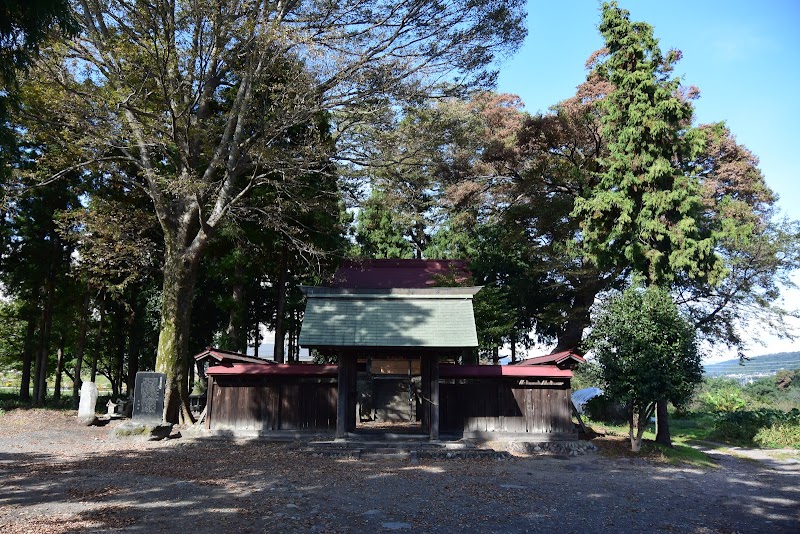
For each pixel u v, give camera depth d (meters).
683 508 10.25
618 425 25.17
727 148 26.78
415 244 41.22
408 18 18.09
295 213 23.09
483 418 17.69
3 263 25.88
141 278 25.06
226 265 23.38
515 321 29.14
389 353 17.42
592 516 9.41
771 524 9.30
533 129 27.11
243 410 18.12
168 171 22.03
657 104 19.36
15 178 18.00
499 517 9.09
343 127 20.52
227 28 16.59
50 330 27.20
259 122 19.48
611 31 20.67
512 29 18.39
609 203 20.39
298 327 33.75
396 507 9.51
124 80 17.08
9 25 8.20
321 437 17.55
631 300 16.67
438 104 20.80
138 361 33.97
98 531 7.52
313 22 18.55
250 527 8.01
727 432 23.09
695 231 19.19
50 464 12.54
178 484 10.70
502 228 32.81
